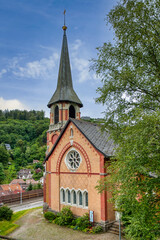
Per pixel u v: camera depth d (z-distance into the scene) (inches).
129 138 315.6
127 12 363.3
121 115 378.3
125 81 370.6
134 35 356.5
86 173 799.7
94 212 741.9
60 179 922.7
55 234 707.4
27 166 4244.6
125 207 330.3
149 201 314.5
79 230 724.0
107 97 400.2
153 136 283.4
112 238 620.7
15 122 6304.1
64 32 1487.5
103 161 728.3
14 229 802.8
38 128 5743.1
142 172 306.0
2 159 3949.3
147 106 365.1
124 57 387.9
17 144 5039.4
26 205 1318.9
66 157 907.4
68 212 808.9
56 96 1339.8
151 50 359.6
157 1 342.0
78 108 1363.2
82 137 829.8
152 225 298.8
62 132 922.1
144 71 373.1
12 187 2364.7
